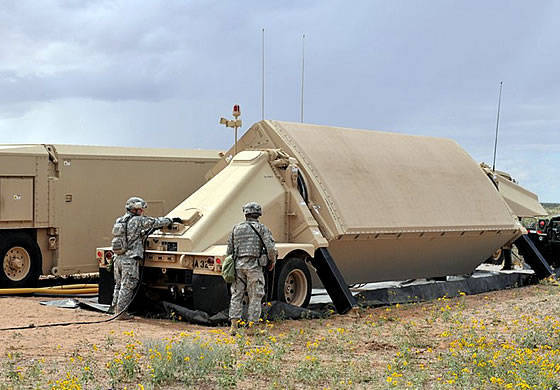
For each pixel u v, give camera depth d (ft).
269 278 41.01
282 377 27.12
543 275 60.08
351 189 47.42
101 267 43.57
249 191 43.27
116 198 56.54
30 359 29.09
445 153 57.72
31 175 51.88
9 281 50.49
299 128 48.96
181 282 42.16
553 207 191.62
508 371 26.73
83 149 55.31
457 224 53.01
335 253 46.32
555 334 36.06
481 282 55.26
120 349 31.27
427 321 40.50
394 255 50.44
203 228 40.16
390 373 27.48
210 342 30.78
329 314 42.24
